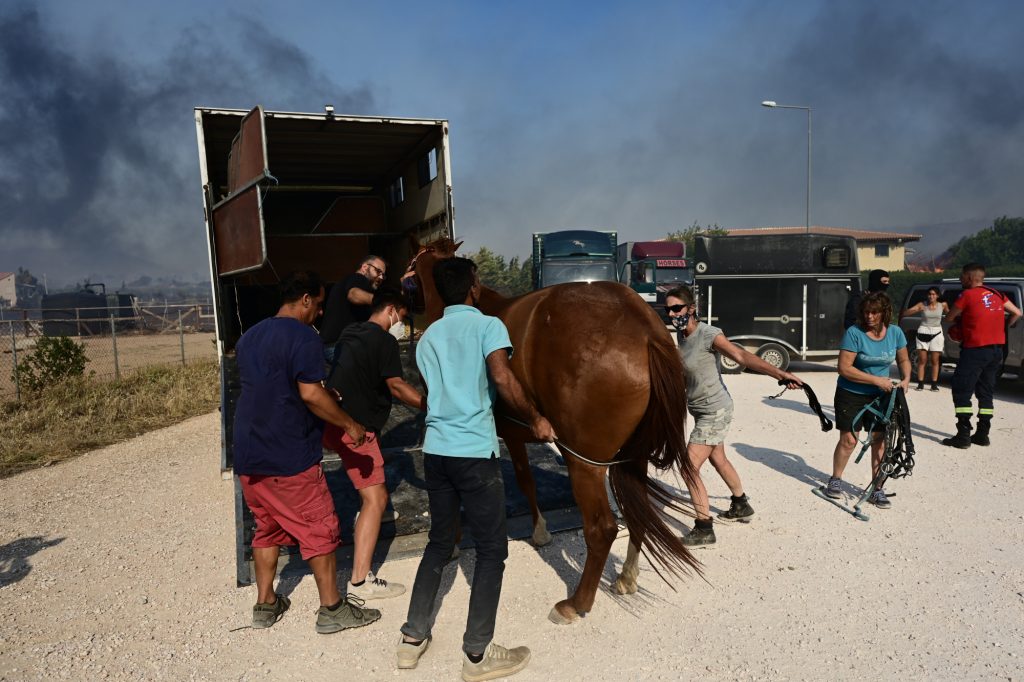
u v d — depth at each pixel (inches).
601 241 778.8
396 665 129.8
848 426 207.6
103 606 157.5
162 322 1464.1
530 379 138.3
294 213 413.7
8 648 139.5
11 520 219.3
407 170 358.0
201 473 267.0
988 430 276.1
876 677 120.2
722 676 122.0
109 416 374.6
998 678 118.6
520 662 125.3
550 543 182.5
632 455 133.0
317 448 138.3
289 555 179.0
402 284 199.0
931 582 155.6
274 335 134.1
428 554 131.3
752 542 181.8
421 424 261.9
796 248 496.1
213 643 139.7
